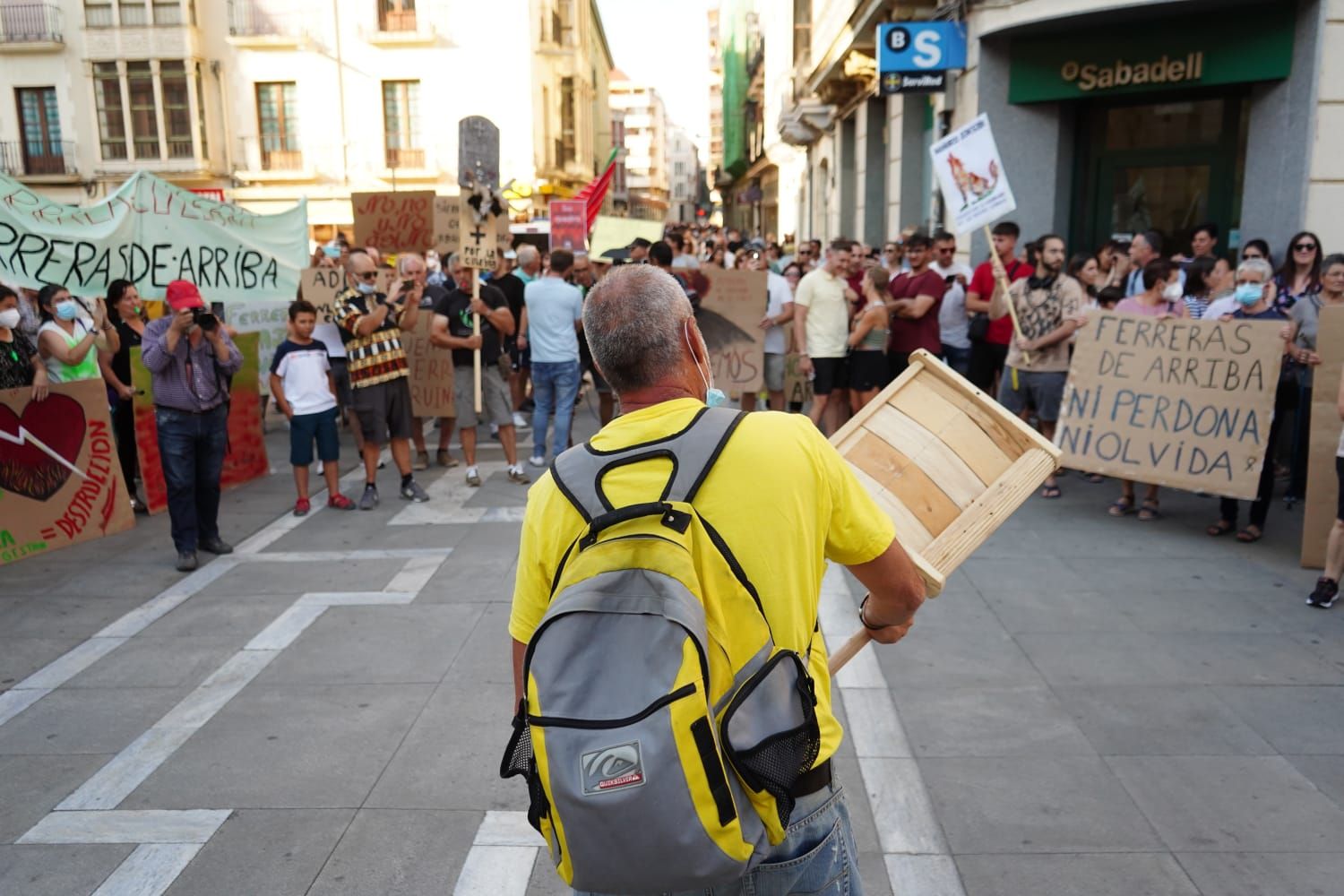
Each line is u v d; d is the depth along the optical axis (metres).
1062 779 3.62
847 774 3.68
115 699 4.43
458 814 3.47
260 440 8.84
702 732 1.50
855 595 5.55
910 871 3.12
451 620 5.27
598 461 1.76
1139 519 6.92
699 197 142.88
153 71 32.78
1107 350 6.92
